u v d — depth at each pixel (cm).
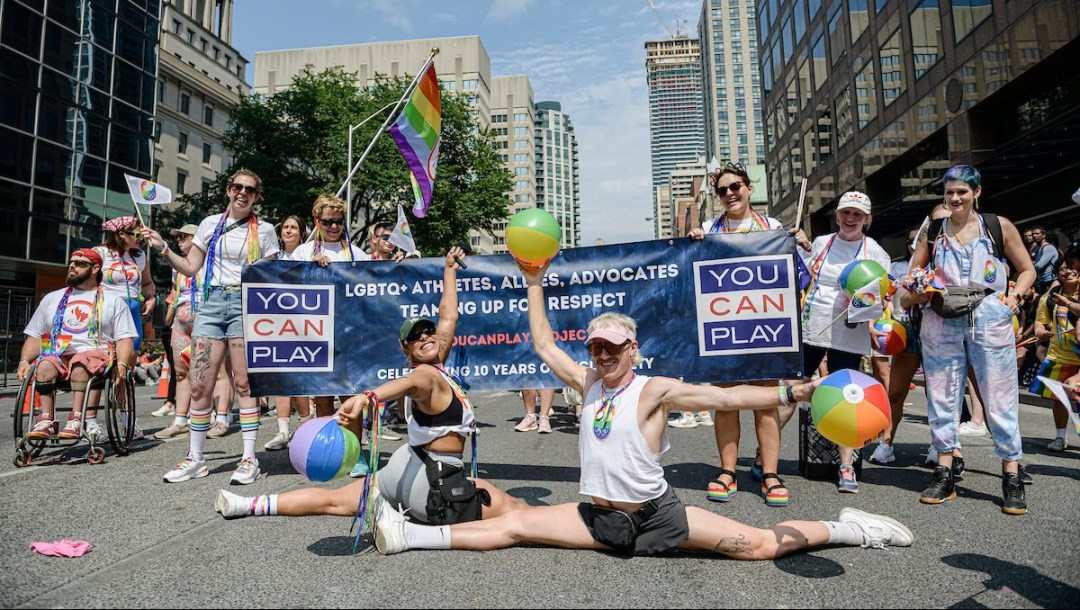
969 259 358
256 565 251
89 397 471
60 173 2380
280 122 2686
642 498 256
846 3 2438
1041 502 350
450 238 2584
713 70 14250
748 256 402
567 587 229
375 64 10431
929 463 461
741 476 432
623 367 266
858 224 417
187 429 638
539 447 538
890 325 394
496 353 425
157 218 2864
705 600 216
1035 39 1380
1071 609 203
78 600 213
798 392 241
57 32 2377
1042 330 548
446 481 281
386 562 256
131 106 2680
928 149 1964
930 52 1827
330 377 436
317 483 404
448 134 2789
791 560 257
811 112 2881
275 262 437
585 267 419
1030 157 1424
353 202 2708
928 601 213
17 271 2303
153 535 290
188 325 609
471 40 10300
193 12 5372
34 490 380
